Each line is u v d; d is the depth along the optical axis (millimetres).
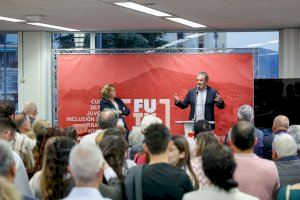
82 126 7629
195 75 10102
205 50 10203
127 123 10180
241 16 8383
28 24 9422
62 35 10742
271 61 10250
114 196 3154
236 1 6824
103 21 9008
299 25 9680
